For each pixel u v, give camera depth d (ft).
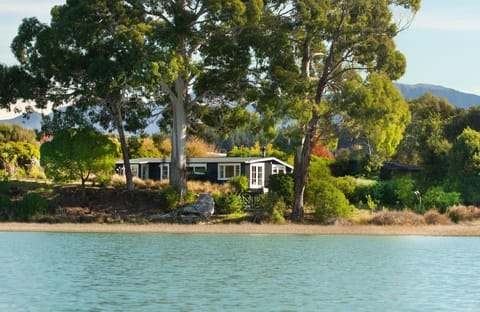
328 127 198.29
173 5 197.98
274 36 200.44
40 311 75.82
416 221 193.57
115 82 198.90
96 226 182.50
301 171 203.51
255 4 194.70
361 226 187.73
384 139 191.52
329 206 198.59
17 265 109.70
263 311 77.30
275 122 192.44
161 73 187.73
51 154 207.21
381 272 106.83
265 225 189.67
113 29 201.67
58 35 196.24
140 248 135.44
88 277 98.37
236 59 201.36
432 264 116.37
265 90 200.44
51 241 147.02
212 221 197.36
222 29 199.93
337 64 198.90
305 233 173.06
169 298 83.56
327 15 196.34
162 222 195.52
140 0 195.83
